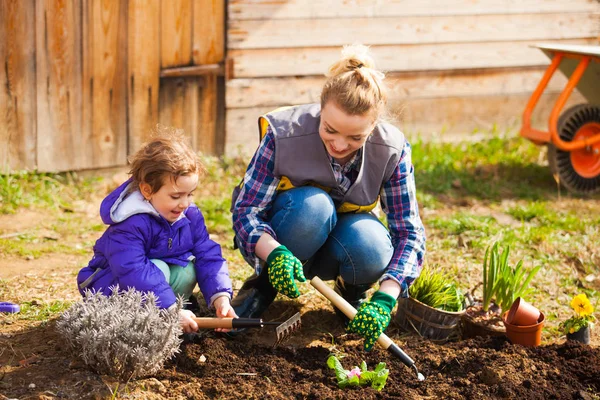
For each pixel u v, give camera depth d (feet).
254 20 21.07
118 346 9.55
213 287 11.05
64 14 18.71
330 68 10.37
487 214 19.67
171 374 10.17
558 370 10.71
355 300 12.12
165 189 10.34
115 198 10.57
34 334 11.33
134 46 19.69
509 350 11.17
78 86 19.27
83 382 9.67
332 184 11.05
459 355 11.10
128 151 20.26
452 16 23.72
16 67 18.47
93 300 10.06
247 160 21.62
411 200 11.16
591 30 25.58
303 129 10.69
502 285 12.21
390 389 10.12
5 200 18.04
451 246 16.92
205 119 21.11
